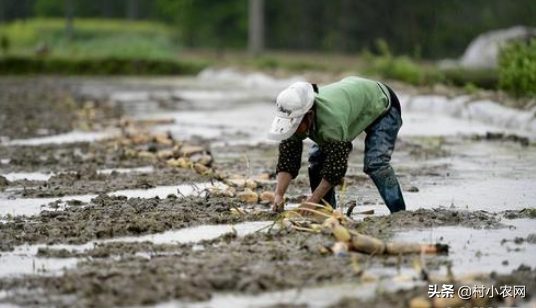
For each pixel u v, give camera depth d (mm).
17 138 32781
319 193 16734
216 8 111375
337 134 16375
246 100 51312
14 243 16141
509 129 34000
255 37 85625
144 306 12336
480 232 16469
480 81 48594
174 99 51250
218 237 16062
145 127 35844
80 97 52438
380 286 13117
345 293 12836
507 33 61375
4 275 14086
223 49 105812
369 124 17344
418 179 22859
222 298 12664
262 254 14805
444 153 27734
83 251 15414
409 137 32156
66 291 13023
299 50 104625
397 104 17672
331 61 76188
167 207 18844
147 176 23375
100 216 17984
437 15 87062
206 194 19984
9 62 75250
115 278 13461
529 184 21938
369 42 92750
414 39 88375
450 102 40375
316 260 14453
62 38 89000
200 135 33719
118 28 101875
